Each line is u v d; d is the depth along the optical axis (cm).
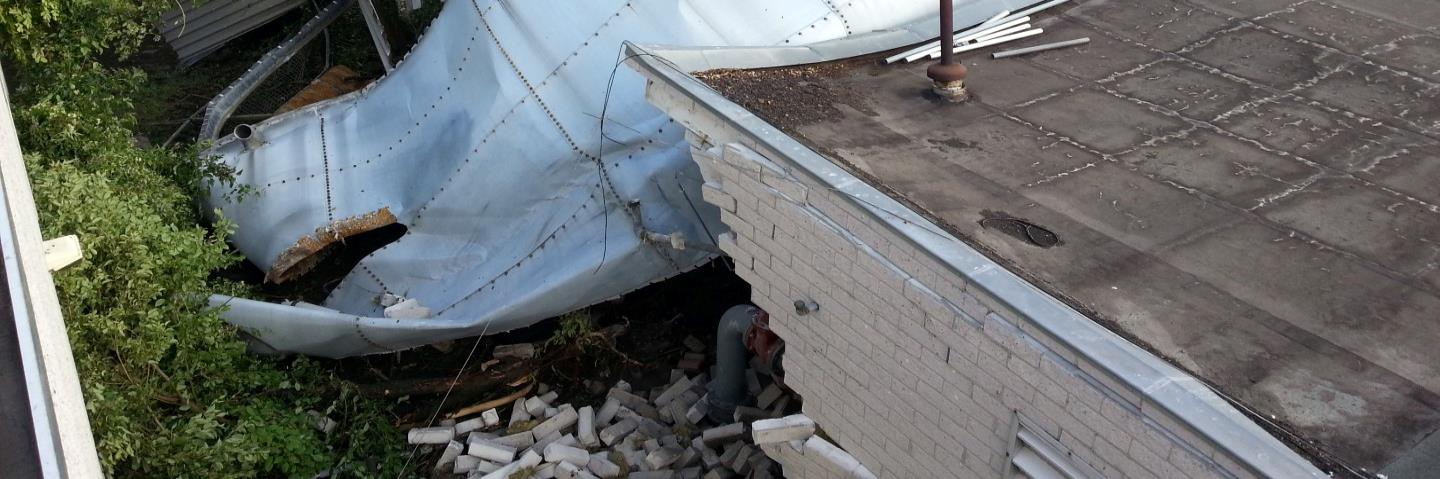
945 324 596
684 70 789
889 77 827
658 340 1180
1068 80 819
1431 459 452
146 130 1612
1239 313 548
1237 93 788
